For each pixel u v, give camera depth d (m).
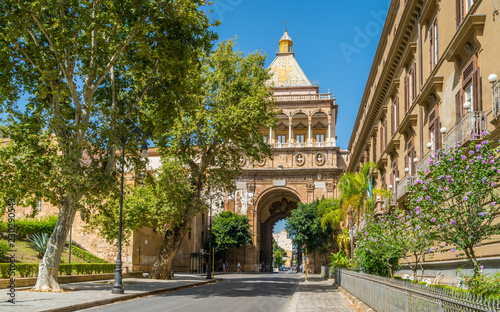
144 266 45.03
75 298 16.88
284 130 73.56
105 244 42.44
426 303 7.32
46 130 20.64
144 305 16.09
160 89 23.47
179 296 20.48
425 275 21.91
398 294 9.52
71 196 20.75
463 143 14.05
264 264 78.31
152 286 25.33
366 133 43.69
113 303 16.94
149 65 22.94
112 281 29.20
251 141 34.34
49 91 20.02
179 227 35.34
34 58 20.53
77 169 20.09
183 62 22.03
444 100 19.55
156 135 25.00
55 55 19.80
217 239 64.19
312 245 62.03
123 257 42.16
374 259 20.06
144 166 25.03
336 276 29.05
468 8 17.06
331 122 71.56
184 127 34.62
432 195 11.89
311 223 61.44
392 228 18.11
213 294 21.91
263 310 14.93
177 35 21.72
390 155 31.98
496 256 13.32
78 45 20.45
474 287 8.16
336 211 43.16
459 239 11.30
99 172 21.59
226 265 65.31
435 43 21.53
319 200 64.38
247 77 36.00
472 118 14.70
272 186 69.50
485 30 14.81
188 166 40.09
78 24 18.84
